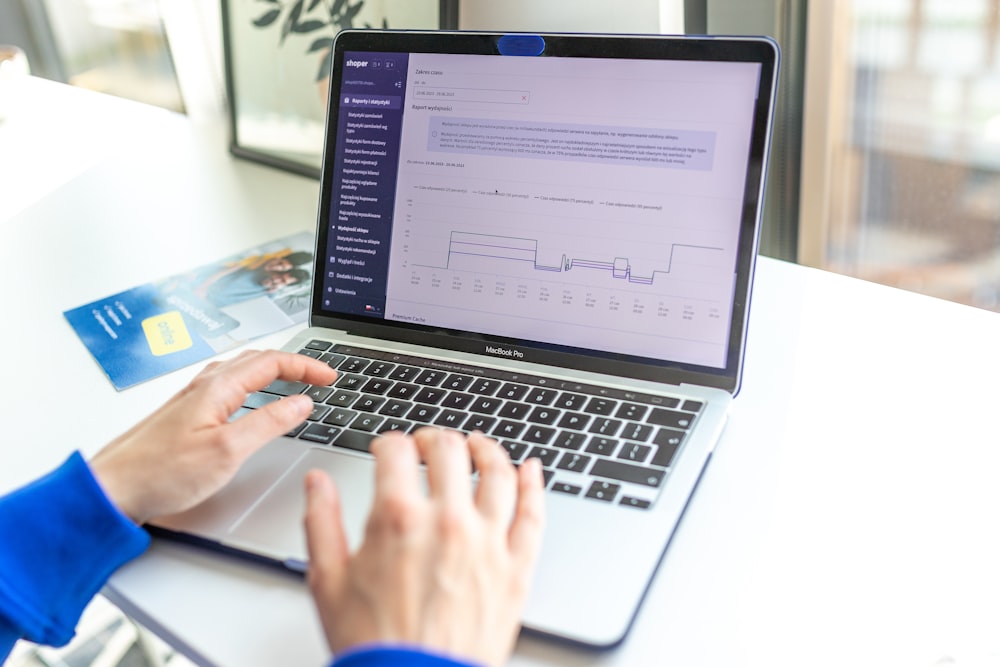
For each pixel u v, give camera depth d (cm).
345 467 60
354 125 75
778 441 63
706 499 58
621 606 48
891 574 52
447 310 73
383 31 73
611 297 68
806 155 110
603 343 68
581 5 94
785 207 113
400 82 73
